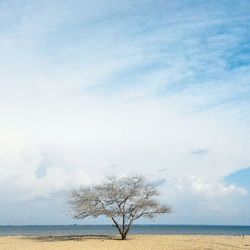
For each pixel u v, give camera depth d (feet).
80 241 203.31
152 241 202.80
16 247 169.27
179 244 185.37
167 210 217.97
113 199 214.90
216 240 213.46
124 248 166.20
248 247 174.40
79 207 216.54
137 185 217.97
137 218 218.18
